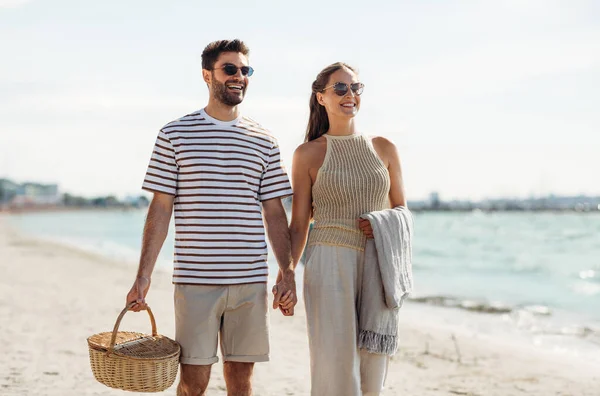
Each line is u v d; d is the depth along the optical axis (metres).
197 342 3.74
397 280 3.88
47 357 6.95
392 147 4.21
